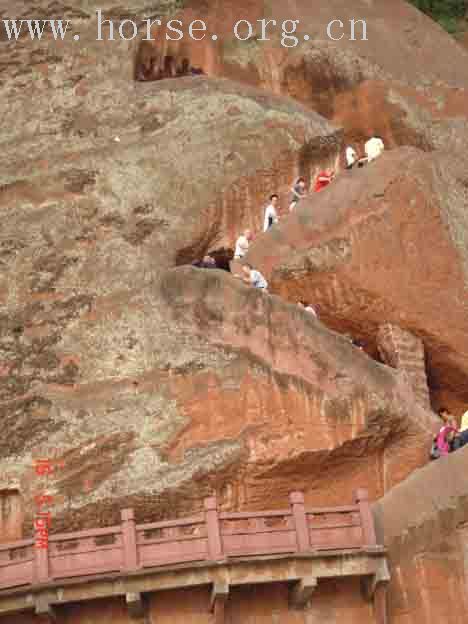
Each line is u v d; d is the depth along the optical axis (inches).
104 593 906.7
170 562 914.7
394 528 952.9
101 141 1266.0
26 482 1041.5
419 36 1424.7
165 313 1098.7
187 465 1030.4
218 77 1336.1
